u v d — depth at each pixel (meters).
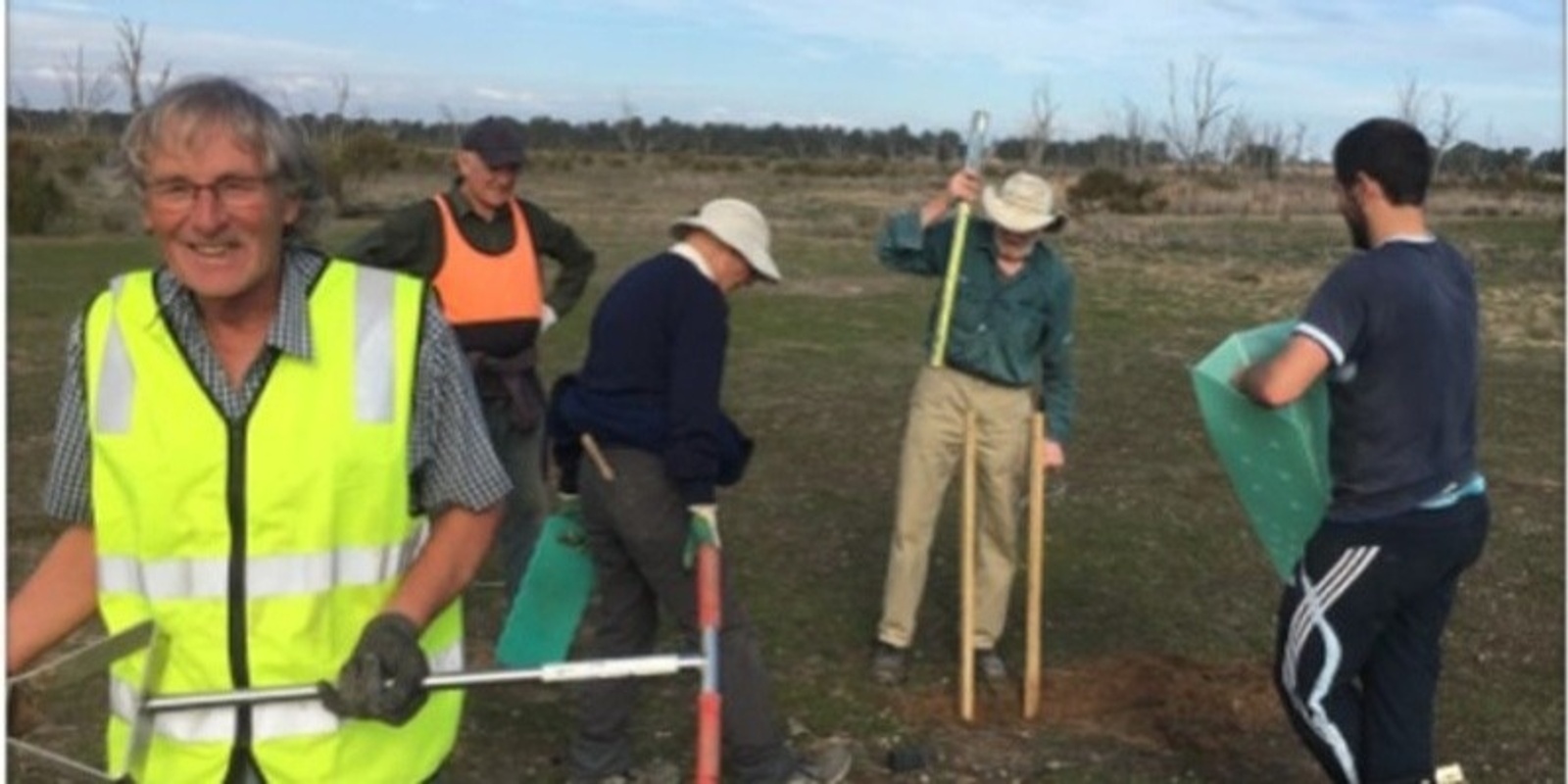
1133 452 9.58
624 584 4.52
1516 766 5.07
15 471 8.27
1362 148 4.00
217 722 2.33
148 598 2.31
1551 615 6.60
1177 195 42.38
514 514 5.73
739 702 4.41
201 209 2.17
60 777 4.57
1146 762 4.98
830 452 9.55
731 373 12.21
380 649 2.29
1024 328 5.28
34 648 2.44
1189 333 15.27
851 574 6.99
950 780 4.82
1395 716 4.11
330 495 2.30
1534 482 8.95
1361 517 3.97
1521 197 46.56
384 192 34.12
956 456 5.44
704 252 4.30
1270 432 4.13
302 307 2.29
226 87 2.23
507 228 5.65
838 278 19.22
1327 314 3.89
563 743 5.02
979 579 5.52
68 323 13.52
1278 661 4.21
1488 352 14.62
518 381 5.63
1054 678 5.67
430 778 2.53
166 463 2.27
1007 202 5.17
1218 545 7.53
